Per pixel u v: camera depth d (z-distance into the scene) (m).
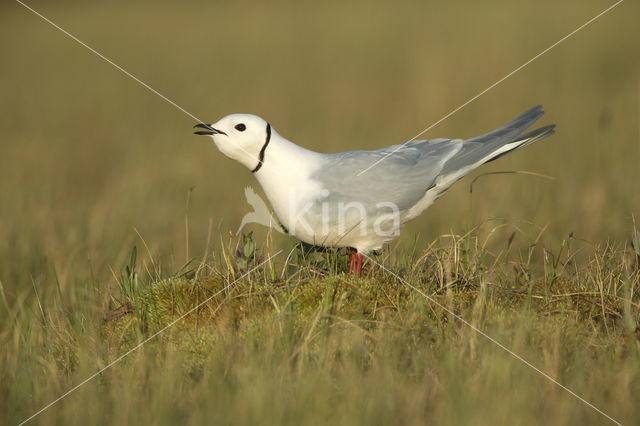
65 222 14.22
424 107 24.73
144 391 6.34
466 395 5.88
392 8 44.06
